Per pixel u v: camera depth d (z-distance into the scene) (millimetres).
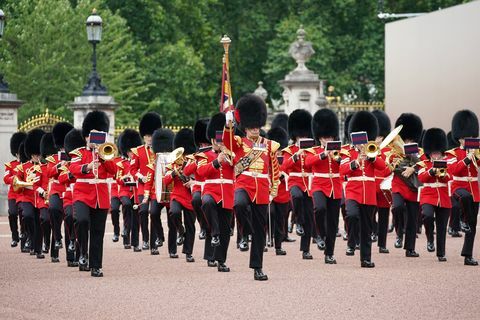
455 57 51125
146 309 20047
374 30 87812
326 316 19266
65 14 70875
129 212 32812
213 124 26828
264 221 23906
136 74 76438
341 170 26797
